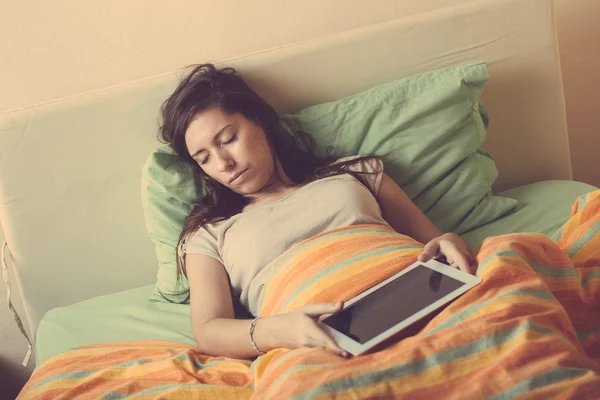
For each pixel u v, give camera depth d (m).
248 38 1.77
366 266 1.21
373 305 1.11
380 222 1.41
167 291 1.58
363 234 1.30
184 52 1.75
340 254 1.25
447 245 1.19
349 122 1.61
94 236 1.70
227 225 1.43
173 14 1.72
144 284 1.76
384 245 1.26
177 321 1.50
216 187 1.51
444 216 1.61
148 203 1.58
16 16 1.66
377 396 0.91
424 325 1.06
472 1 1.72
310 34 1.78
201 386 1.11
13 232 1.67
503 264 1.07
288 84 1.67
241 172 1.43
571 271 1.14
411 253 1.23
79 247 1.70
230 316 1.34
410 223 1.48
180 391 1.09
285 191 1.49
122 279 1.74
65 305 1.74
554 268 1.15
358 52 1.67
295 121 1.62
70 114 1.62
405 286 1.13
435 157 1.60
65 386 1.20
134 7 1.70
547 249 1.16
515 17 1.68
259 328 1.19
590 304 1.12
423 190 1.61
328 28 1.79
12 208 1.65
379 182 1.50
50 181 1.65
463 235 1.60
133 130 1.65
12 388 1.93
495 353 0.93
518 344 0.92
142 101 1.63
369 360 0.97
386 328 1.03
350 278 1.19
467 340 0.95
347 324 1.08
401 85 1.62
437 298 1.07
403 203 1.49
